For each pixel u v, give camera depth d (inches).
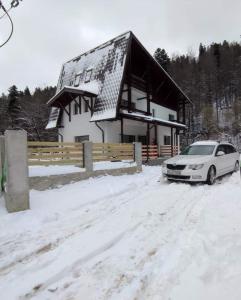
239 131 1828.2
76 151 379.9
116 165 455.8
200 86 2459.4
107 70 760.3
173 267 129.0
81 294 112.7
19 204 236.7
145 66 878.4
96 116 716.7
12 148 233.6
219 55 2987.2
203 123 1983.3
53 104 836.0
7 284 123.4
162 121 824.3
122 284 118.3
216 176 370.6
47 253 154.6
